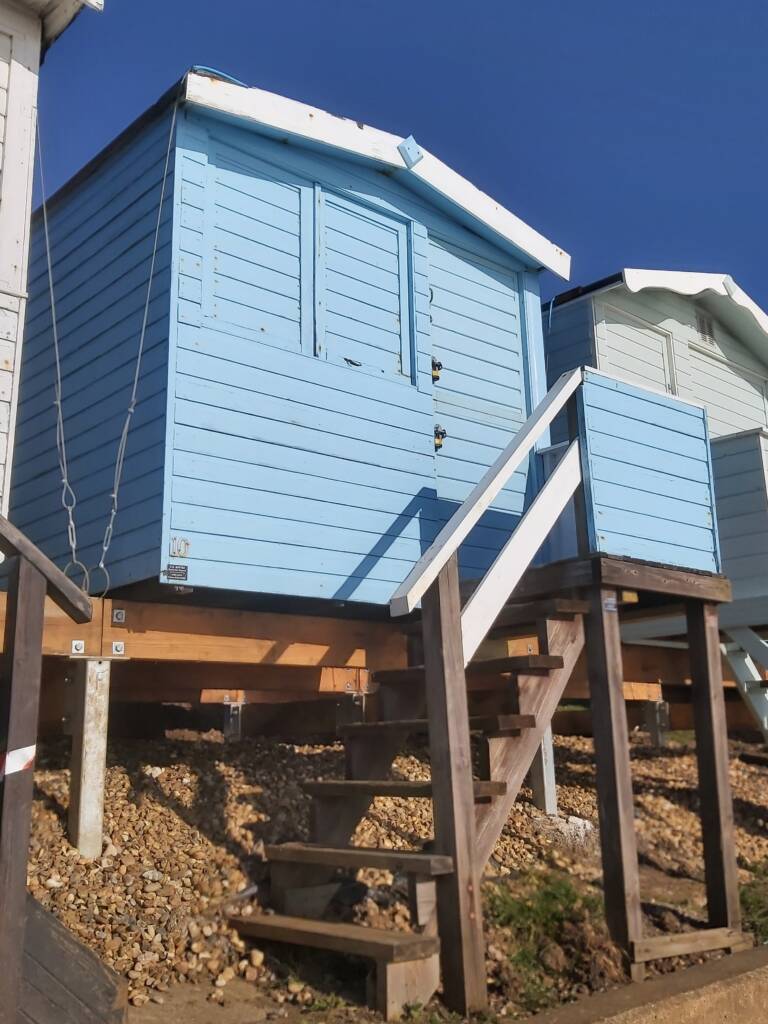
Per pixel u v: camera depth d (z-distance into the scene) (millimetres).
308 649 6242
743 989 4758
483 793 4570
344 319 6902
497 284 8359
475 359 7984
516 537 5273
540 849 6242
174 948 4371
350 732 5117
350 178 7172
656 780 8469
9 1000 2971
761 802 8305
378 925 4801
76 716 5180
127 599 6273
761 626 8883
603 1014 4121
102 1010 3264
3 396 5598
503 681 6695
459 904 4207
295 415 6391
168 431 5715
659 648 9336
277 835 5516
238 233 6398
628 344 10086
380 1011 4023
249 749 6980
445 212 7910
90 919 4406
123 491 6070
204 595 6105
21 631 3227
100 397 6551
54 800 5367
